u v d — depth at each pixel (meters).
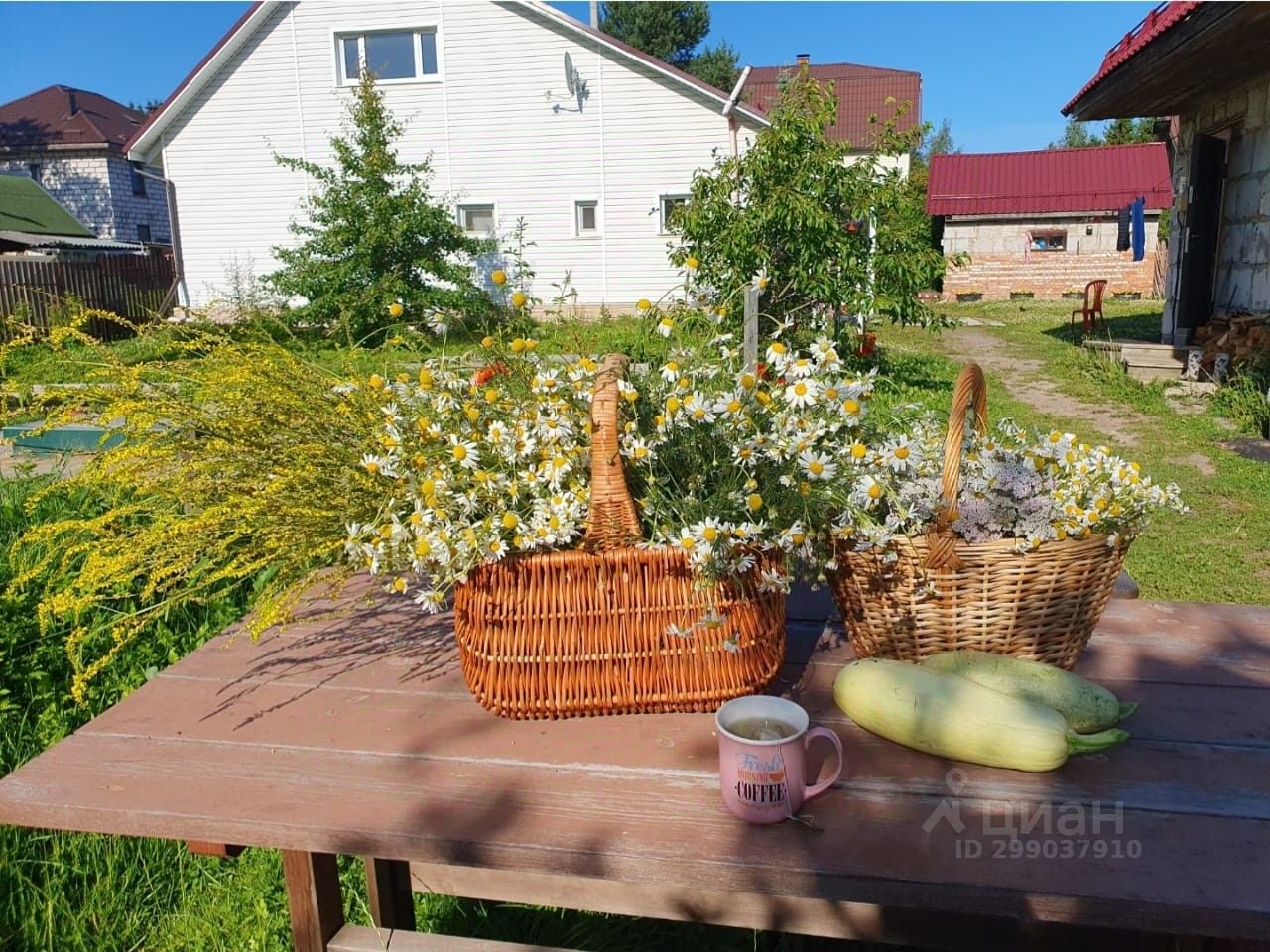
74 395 1.77
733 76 35.34
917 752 1.37
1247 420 6.46
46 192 22.53
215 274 15.67
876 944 2.03
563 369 1.55
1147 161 20.80
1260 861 1.11
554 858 1.17
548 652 1.45
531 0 14.16
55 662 2.77
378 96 13.04
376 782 1.33
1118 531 1.48
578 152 14.79
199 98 15.16
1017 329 14.18
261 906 2.09
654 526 1.44
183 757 1.42
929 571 1.45
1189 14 6.07
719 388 1.62
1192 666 1.63
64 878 2.12
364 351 2.19
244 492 1.62
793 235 7.75
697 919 1.84
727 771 1.22
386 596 2.09
